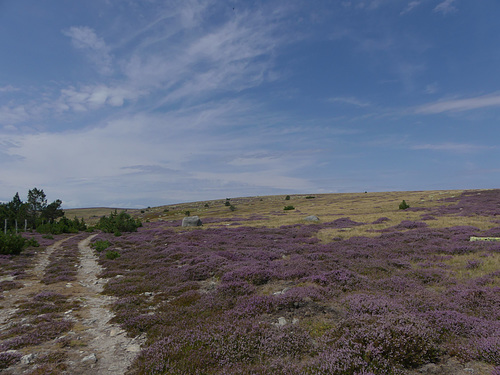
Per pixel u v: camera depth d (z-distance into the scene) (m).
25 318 10.77
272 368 6.27
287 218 58.97
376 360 6.16
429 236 24.66
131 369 6.84
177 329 8.88
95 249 33.38
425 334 6.98
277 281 13.69
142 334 9.10
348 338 7.10
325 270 14.67
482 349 6.55
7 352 7.59
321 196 132.88
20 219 65.06
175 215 107.25
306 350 7.14
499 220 33.19
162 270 18.45
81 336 9.05
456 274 14.09
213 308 10.69
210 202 165.00
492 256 16.80
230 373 6.12
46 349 8.06
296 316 9.25
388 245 22.41
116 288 14.98
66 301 13.02
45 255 29.30
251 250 23.09
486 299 9.94
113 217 70.75
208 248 25.70
